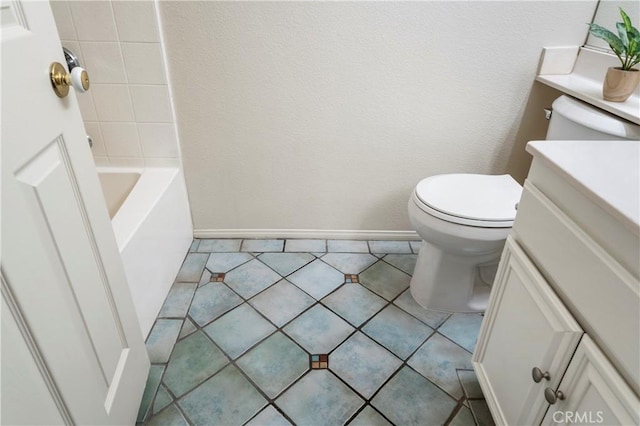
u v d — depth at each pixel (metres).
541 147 0.83
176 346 1.35
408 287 1.66
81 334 0.77
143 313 1.35
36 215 0.64
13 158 0.59
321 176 1.79
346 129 1.67
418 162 1.76
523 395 0.87
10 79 0.59
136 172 1.70
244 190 1.82
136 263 1.29
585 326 0.69
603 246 0.65
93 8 1.39
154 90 1.55
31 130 0.64
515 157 1.75
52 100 0.70
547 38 1.51
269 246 1.90
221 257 1.82
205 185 1.80
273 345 1.36
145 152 1.69
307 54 1.51
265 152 1.72
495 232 1.24
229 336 1.39
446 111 1.64
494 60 1.54
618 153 0.81
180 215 1.75
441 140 1.70
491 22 1.47
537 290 0.81
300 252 1.86
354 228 1.93
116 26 1.42
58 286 0.70
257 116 1.63
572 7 1.45
